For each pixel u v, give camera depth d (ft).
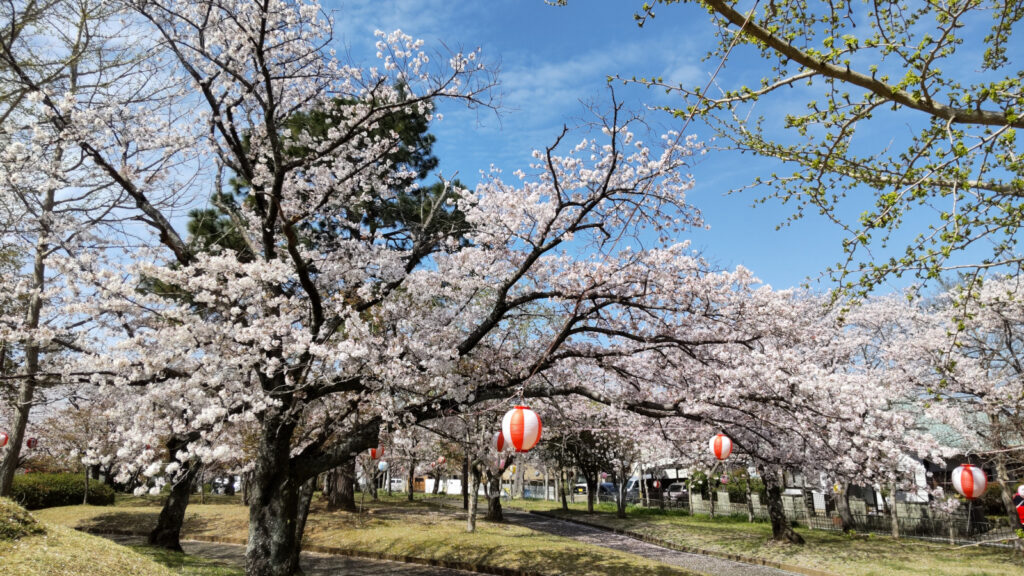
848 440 34.06
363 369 31.09
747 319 33.63
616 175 33.76
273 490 31.14
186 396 27.68
